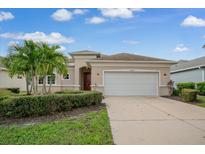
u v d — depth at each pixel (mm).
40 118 9164
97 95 13617
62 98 10641
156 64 20797
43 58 14773
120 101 15945
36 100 9469
